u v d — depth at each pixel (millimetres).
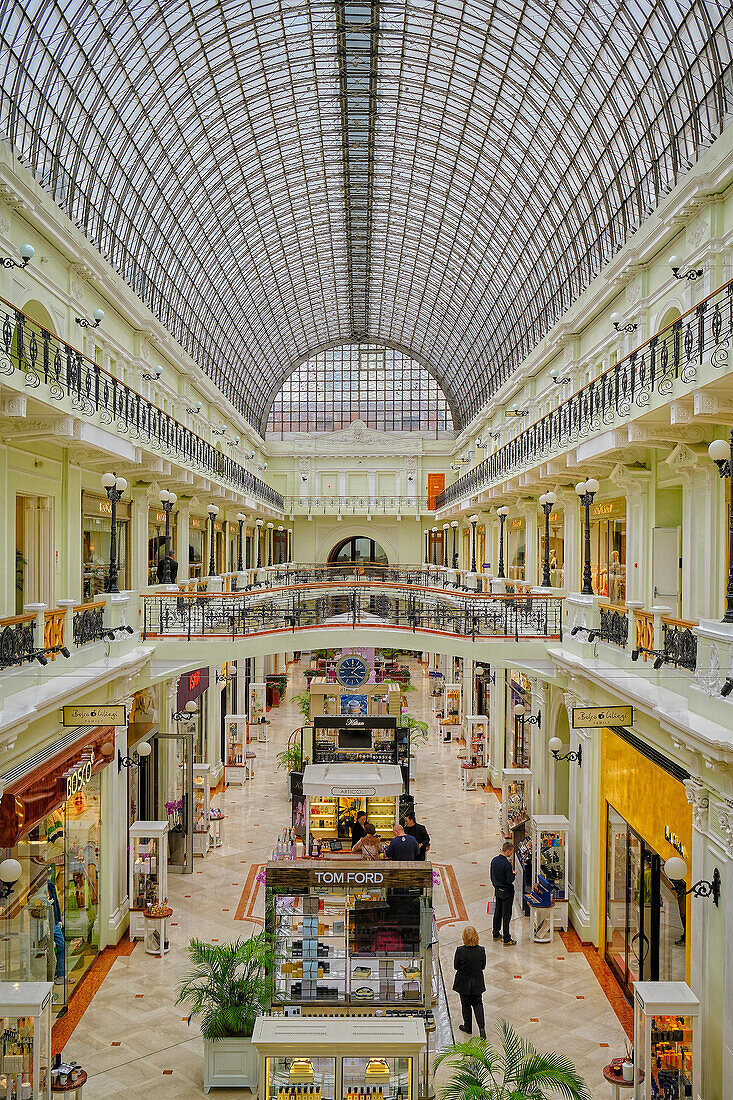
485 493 35562
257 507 47438
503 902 16172
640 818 13281
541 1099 8797
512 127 31719
